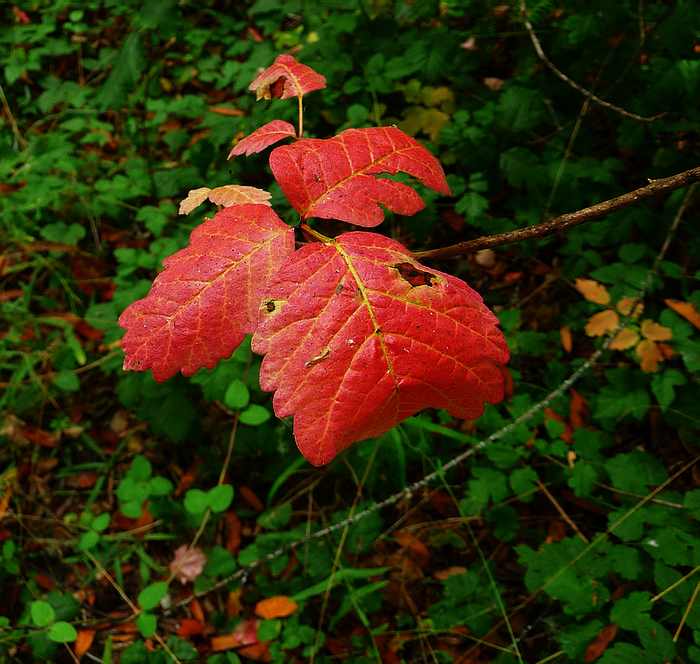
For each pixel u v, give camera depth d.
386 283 0.21
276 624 0.45
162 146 0.75
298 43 0.67
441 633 0.44
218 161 0.61
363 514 0.44
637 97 0.52
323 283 0.21
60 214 0.68
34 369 0.61
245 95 0.64
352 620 0.46
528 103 0.54
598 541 0.41
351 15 0.61
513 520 0.46
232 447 0.54
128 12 0.74
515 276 0.58
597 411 0.47
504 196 0.60
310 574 0.47
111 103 0.60
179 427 0.52
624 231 0.52
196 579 0.48
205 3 0.81
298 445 0.21
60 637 0.43
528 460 0.49
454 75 0.60
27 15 0.87
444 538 0.48
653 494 0.43
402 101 0.62
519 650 0.42
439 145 0.58
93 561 0.51
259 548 0.49
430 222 0.53
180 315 0.22
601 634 0.39
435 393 0.21
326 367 0.21
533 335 0.52
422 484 0.43
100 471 0.57
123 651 0.47
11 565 0.50
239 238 0.23
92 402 0.60
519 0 0.52
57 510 0.55
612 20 0.51
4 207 0.67
